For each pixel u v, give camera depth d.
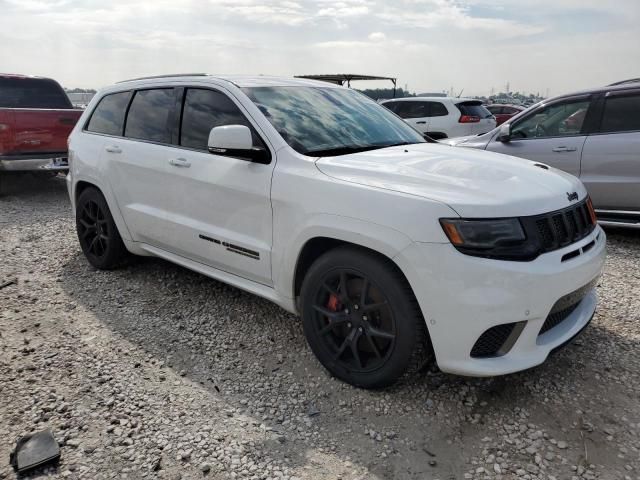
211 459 2.43
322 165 3.06
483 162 3.14
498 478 2.33
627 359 3.25
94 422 2.68
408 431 2.64
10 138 7.54
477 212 2.52
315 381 3.07
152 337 3.60
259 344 3.51
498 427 2.65
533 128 6.41
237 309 4.04
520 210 2.60
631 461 2.40
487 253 2.48
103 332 3.67
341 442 2.56
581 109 6.00
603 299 4.16
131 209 4.30
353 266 2.80
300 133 3.40
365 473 2.36
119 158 4.35
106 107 4.81
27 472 2.33
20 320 3.82
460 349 2.55
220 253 3.60
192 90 3.95
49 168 7.95
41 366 3.19
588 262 2.81
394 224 2.60
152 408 2.80
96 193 4.72
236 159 3.45
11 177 10.27
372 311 2.80
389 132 3.89
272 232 3.21
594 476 2.32
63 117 8.00
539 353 2.66
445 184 2.73
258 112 3.44
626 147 5.59
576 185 3.20
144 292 4.37
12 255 5.35
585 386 2.98
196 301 4.19
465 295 2.48
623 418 2.70
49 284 4.55
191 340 3.56
